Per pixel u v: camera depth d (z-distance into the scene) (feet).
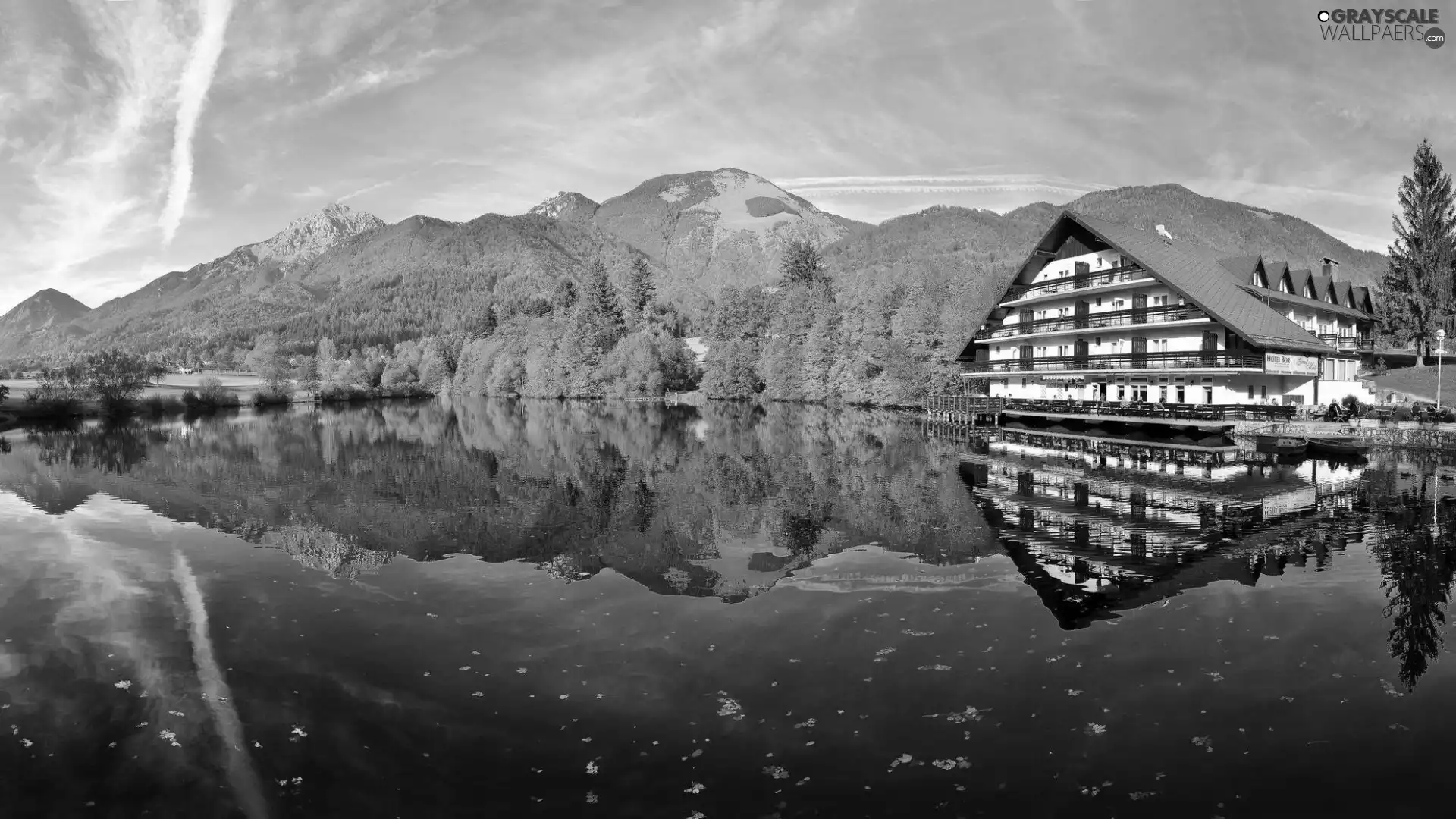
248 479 107.76
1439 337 150.20
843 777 27.63
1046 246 195.62
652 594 50.14
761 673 36.76
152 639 42.91
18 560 61.05
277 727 32.40
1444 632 40.98
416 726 32.19
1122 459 119.55
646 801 26.45
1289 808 25.49
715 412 262.67
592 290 413.59
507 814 25.89
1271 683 34.76
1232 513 74.38
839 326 313.94
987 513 75.25
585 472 111.96
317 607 48.32
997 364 207.10
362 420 238.07
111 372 256.11
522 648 40.52
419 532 70.59
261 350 524.11
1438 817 24.90
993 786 26.81
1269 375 163.43
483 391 435.94
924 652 38.91
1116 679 35.40
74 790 28.17
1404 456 115.55
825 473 106.52
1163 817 25.00
